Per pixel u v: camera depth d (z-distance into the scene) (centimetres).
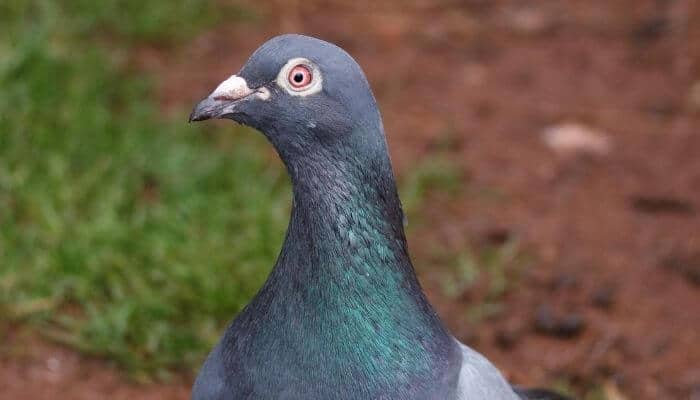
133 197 1217
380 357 682
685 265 1249
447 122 1488
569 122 1515
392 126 1467
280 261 699
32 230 1132
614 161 1438
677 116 1548
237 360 695
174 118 1371
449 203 1336
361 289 683
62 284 1084
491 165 1413
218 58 1566
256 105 693
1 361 1030
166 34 1578
